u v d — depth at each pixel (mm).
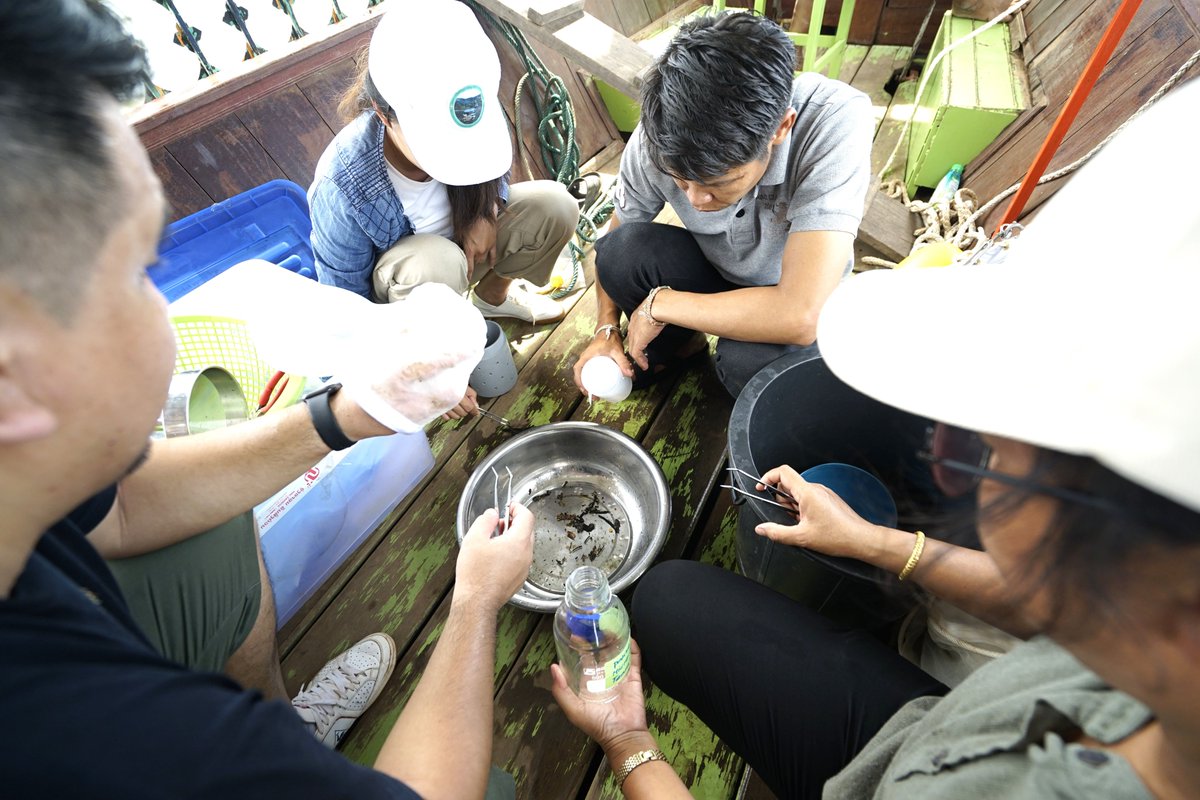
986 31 2172
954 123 1915
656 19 2809
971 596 664
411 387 800
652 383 1571
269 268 1240
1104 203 319
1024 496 311
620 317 1647
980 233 1720
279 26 1775
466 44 1187
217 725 407
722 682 816
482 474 1239
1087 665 332
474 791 588
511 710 1067
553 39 1702
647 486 1269
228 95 1646
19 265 306
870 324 483
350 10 1945
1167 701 290
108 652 403
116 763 372
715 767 997
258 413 1103
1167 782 325
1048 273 347
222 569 847
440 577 1258
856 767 582
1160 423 267
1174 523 246
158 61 1548
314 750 443
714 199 1055
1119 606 280
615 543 1256
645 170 1277
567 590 808
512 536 839
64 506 425
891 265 1897
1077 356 312
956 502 411
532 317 1759
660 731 1033
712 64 850
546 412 1544
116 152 345
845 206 1063
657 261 1367
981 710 449
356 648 1116
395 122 1200
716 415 1494
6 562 396
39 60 297
